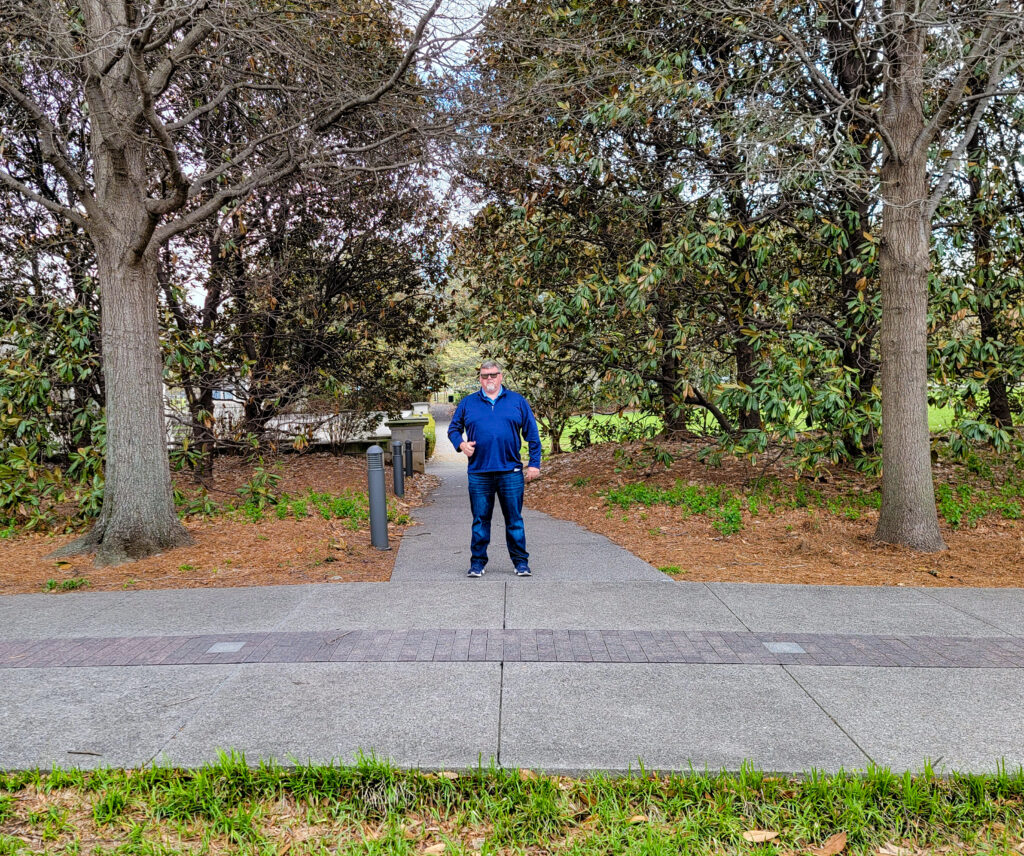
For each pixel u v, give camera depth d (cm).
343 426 1759
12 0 721
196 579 641
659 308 1073
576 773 296
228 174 1102
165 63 778
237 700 364
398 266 1590
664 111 959
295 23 816
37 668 412
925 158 721
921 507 714
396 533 867
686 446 1466
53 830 267
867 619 493
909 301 709
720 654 425
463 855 258
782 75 884
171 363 1089
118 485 744
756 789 285
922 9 733
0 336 1029
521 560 632
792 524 829
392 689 376
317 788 289
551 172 1070
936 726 333
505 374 1505
